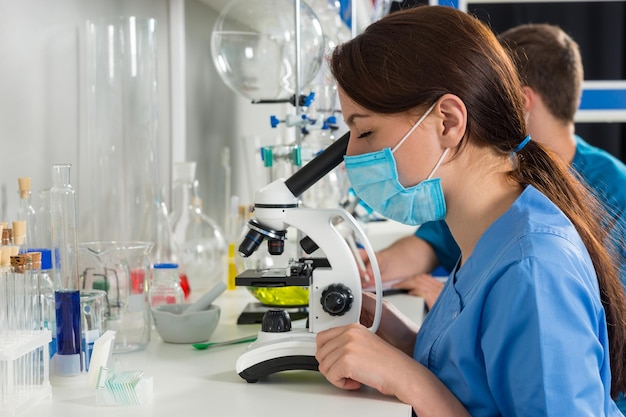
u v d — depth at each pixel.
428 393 1.26
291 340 1.38
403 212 1.41
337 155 1.45
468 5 4.70
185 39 2.64
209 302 1.67
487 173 1.36
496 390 1.21
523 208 1.30
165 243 2.18
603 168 2.72
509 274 1.20
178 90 2.60
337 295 1.43
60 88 1.94
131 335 1.56
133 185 2.13
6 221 1.67
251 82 2.14
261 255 2.04
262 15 2.09
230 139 3.23
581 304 1.19
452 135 1.31
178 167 2.29
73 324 1.33
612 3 4.63
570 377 1.14
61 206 1.40
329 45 2.17
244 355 1.36
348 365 1.28
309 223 1.47
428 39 1.31
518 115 1.37
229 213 2.87
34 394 1.22
